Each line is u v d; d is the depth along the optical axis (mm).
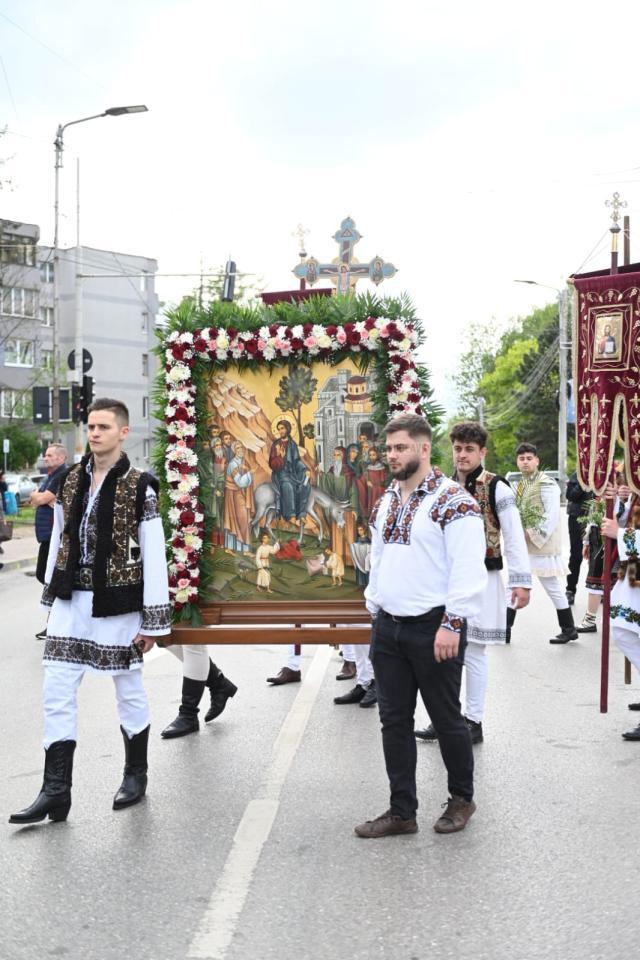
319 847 4855
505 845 4855
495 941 3852
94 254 64938
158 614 5402
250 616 6680
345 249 10180
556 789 5711
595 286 7105
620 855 4711
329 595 6750
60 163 26094
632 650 6926
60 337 64562
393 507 5109
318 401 6754
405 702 5062
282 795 5656
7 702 8156
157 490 5504
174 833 5062
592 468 7023
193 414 6727
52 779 5215
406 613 4965
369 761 6316
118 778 6008
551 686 8500
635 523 6844
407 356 6543
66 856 4754
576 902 4195
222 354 6664
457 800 5145
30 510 38312
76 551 5371
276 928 3980
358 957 3736
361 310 6656
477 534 4906
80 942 3871
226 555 6801
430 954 3754
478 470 6801
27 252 45250
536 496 10633
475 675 6652
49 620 5434
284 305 6816
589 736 6852
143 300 67688
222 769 6180
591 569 11445
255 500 6805
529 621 12406
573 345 7246
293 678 8891
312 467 6758
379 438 6684
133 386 67250
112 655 5371
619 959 3695
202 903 4219
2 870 4582
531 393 74562
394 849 4824
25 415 47531
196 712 7117
